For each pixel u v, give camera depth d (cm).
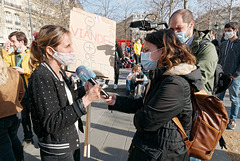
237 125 357
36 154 267
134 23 653
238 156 259
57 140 127
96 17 189
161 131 119
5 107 162
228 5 1673
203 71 179
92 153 268
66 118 116
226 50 338
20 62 268
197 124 128
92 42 184
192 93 127
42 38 125
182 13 182
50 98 119
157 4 1169
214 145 129
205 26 1755
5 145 165
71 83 227
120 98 156
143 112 116
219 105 124
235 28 317
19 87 188
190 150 130
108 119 396
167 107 109
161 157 118
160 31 125
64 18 1355
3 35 2905
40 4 1655
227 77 210
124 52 1460
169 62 115
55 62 136
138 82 545
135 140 130
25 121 279
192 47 194
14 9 3234
